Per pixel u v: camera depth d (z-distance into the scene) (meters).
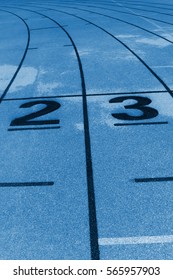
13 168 3.39
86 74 5.89
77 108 4.57
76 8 13.84
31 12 13.60
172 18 10.46
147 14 11.45
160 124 4.03
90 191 3.04
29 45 8.12
